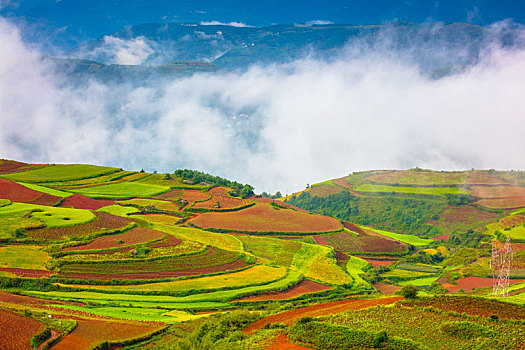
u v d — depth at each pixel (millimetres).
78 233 147250
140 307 105500
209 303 114938
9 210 157000
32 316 83125
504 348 61219
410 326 70688
